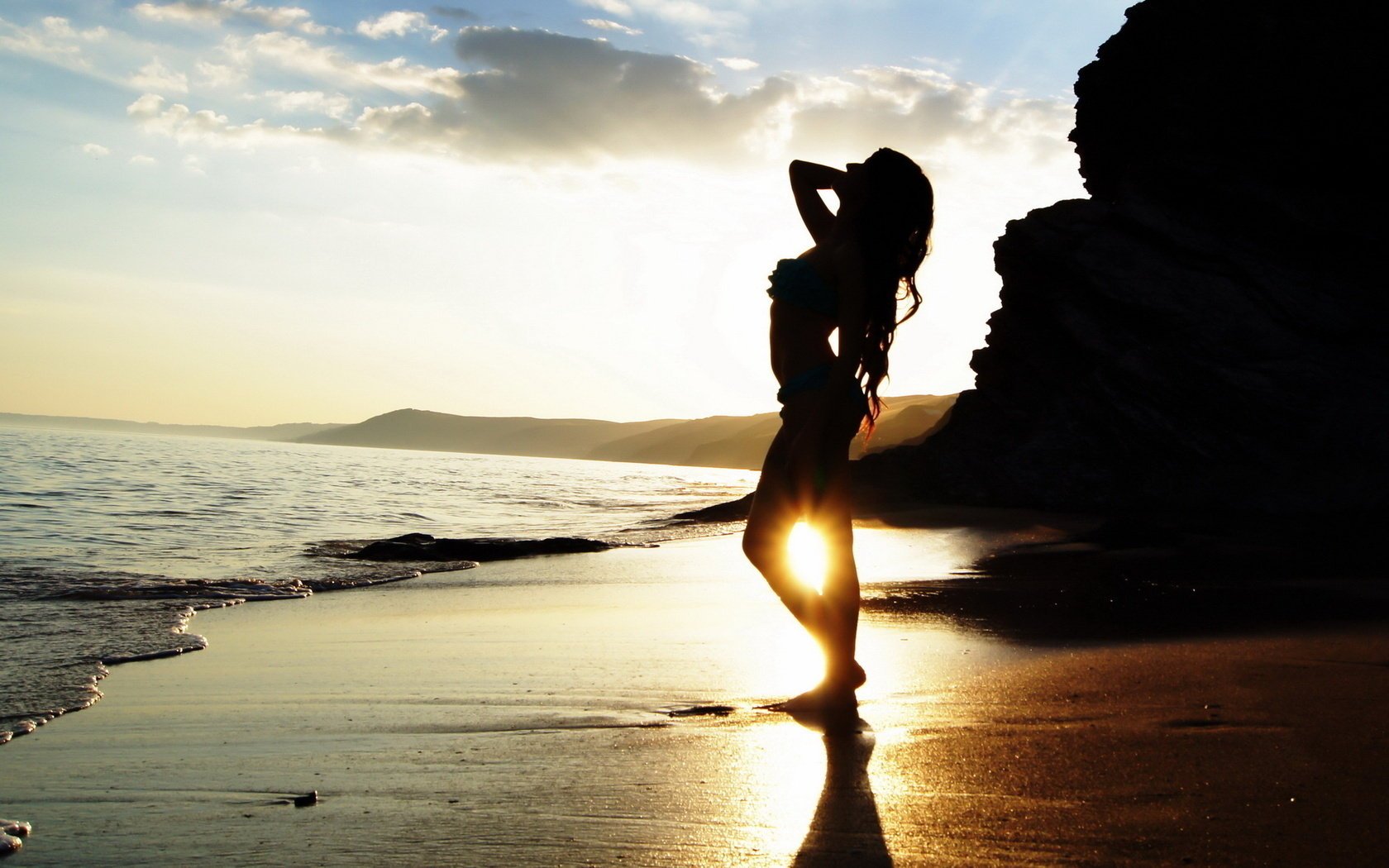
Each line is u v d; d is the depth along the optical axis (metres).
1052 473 16.69
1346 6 15.48
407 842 2.03
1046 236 18.14
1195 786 2.12
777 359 3.43
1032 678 3.61
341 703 3.83
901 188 3.24
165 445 89.69
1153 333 16.05
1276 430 14.12
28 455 45.91
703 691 3.73
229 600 8.05
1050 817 1.97
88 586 8.79
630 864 1.84
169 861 2.01
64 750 3.23
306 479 39.94
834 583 3.31
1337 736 2.50
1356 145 14.99
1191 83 16.78
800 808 2.12
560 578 9.49
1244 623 4.93
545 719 3.34
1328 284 15.04
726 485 57.25
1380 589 6.22
